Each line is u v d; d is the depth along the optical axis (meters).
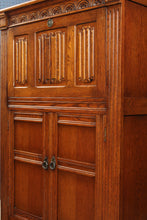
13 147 2.72
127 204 2.15
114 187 2.05
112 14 2.02
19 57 2.64
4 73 2.77
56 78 2.38
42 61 2.47
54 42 2.38
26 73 2.59
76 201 2.29
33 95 2.54
